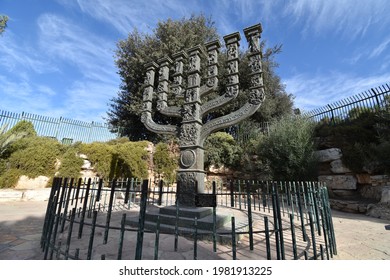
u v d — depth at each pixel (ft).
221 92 46.21
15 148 26.40
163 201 22.79
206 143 37.04
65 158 26.76
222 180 35.19
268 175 31.12
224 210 16.96
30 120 35.24
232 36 15.19
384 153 20.62
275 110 50.19
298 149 26.30
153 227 11.46
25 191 22.34
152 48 42.78
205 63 40.09
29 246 8.84
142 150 31.45
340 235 12.10
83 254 7.64
